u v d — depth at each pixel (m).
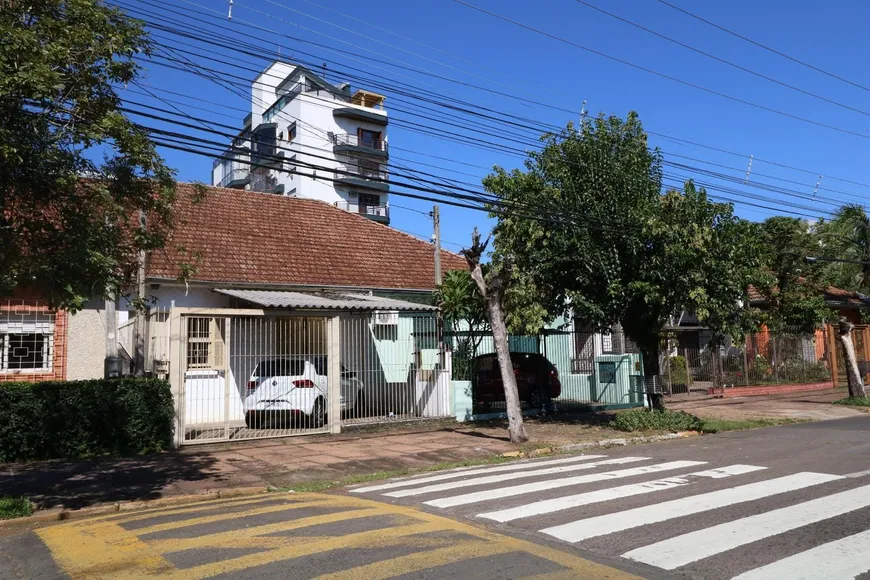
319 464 11.65
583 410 19.81
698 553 5.82
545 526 6.78
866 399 20.86
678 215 14.85
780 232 27.19
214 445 13.42
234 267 17.64
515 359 18.81
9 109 7.55
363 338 16.50
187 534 6.65
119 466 11.23
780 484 8.68
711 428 15.51
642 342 16.62
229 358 14.24
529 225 15.55
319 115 48.12
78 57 8.13
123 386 12.41
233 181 49.47
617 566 5.52
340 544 6.12
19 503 8.38
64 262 7.63
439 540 6.25
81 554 6.11
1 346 13.38
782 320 27.12
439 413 16.91
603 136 15.86
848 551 5.80
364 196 50.19
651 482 8.99
